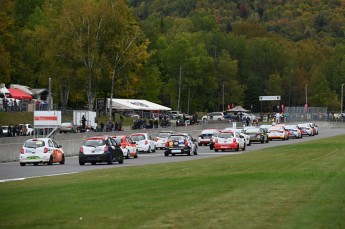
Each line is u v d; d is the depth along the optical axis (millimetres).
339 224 17250
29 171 41812
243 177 30766
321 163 40406
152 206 20531
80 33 111188
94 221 17797
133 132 84125
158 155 64250
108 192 24953
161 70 185750
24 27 145875
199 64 180625
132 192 24766
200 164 42438
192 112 189125
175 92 181500
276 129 95000
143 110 135125
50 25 116188
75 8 111438
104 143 49500
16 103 107750
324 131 128375
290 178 29984
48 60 114312
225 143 68125
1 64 111250
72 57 112000
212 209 19734
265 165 39562
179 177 31703
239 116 143375
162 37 187750
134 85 123250
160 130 91375
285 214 18750
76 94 119500
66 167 46438
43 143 49969
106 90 119625
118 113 136375
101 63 112000
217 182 28406
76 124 97375
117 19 112375
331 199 22109
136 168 40219
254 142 89125
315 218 18062
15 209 20594
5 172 40906
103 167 45500
